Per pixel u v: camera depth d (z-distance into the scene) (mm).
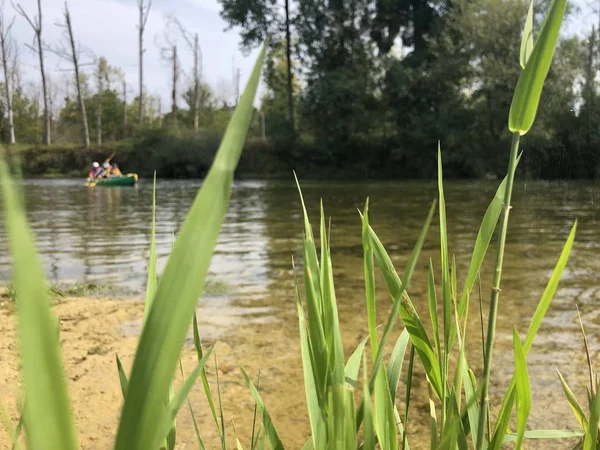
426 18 25578
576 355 2871
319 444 544
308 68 26812
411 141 23484
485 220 672
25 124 41906
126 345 3109
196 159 28266
